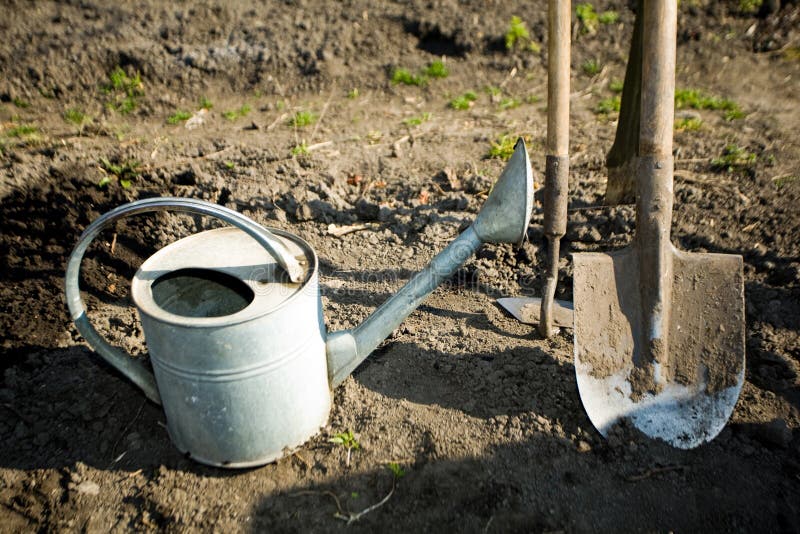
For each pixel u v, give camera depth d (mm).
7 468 2377
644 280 2420
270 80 5500
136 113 5156
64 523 2189
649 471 2240
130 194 3861
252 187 3865
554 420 2420
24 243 3477
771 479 2205
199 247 2225
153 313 1933
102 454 2420
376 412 2498
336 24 5949
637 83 3113
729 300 2367
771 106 4629
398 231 3639
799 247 3111
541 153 4164
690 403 2352
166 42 5734
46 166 4117
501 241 2252
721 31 5547
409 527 2123
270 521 2154
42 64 5477
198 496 2236
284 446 2279
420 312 3090
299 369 2127
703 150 4000
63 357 2857
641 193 2393
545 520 2119
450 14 5957
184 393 2074
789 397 2500
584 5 5875
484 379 2611
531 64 5520
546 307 2748
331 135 4668
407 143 4480
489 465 2287
